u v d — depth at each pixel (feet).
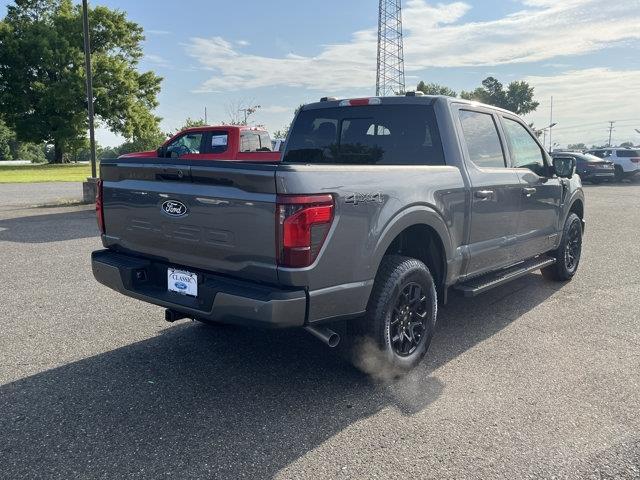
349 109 15.83
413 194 11.95
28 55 167.94
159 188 11.28
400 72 164.04
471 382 12.28
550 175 18.39
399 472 8.83
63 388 11.82
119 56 178.81
